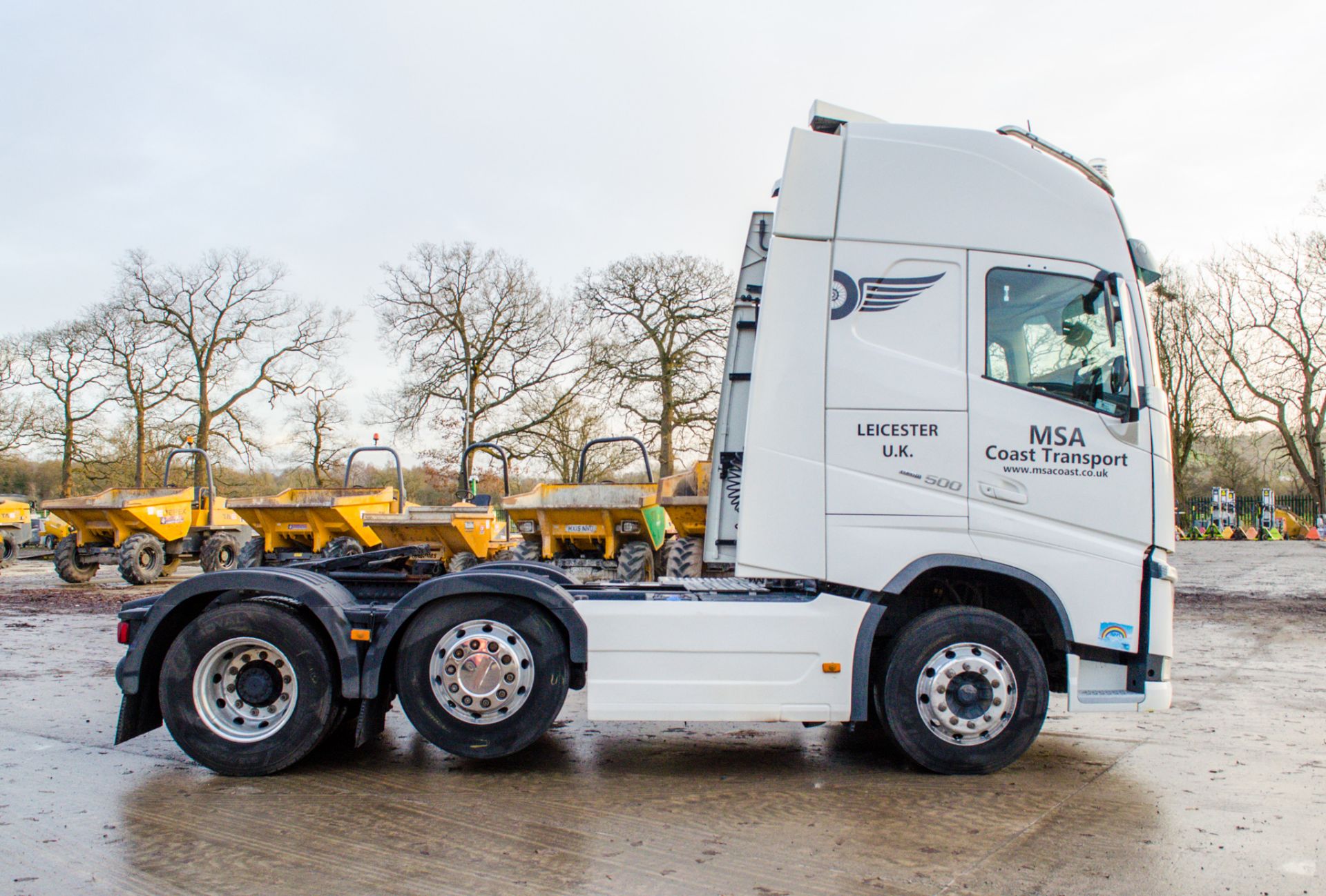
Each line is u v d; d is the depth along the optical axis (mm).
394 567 5859
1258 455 39219
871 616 4617
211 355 38750
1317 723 5902
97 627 10734
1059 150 5148
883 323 4691
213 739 4609
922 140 4848
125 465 38781
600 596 4816
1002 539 4605
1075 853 3590
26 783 4512
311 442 39562
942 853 3600
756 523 4605
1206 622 11461
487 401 35344
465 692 4559
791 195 4770
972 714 4609
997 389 4656
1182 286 37125
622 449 31797
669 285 31094
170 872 3391
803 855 3568
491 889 3236
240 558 13711
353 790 4406
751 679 4594
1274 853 3590
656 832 3836
